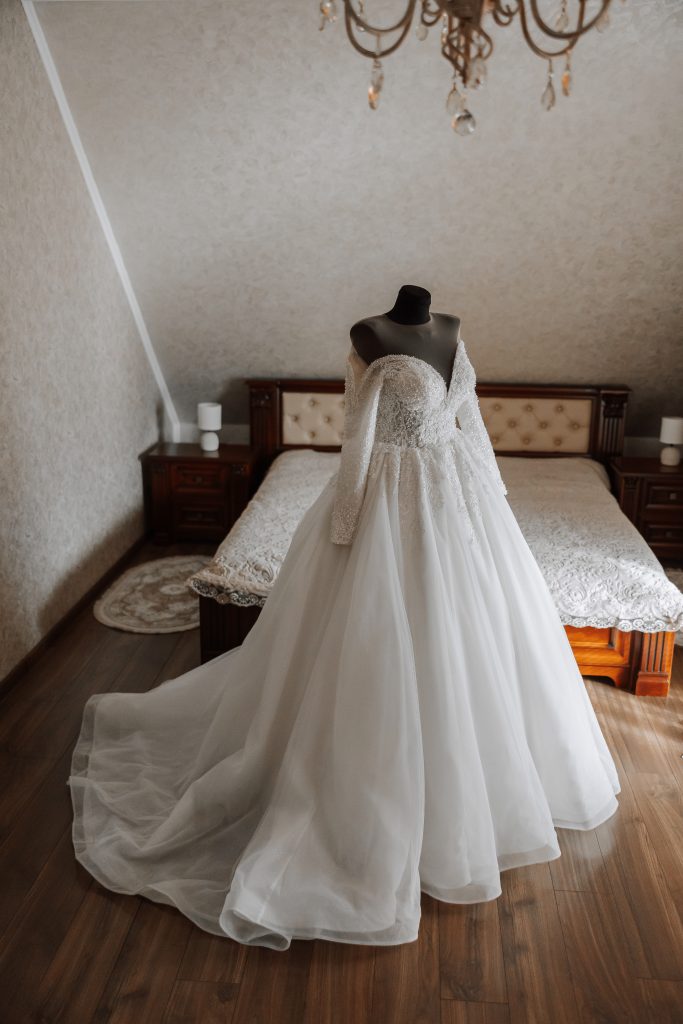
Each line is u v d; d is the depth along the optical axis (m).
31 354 3.21
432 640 2.09
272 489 4.00
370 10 2.86
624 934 2.06
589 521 3.64
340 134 3.39
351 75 3.12
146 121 3.40
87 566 3.89
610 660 3.18
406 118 3.30
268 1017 1.83
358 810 2.05
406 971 1.96
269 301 4.30
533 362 4.58
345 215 3.79
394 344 2.23
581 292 4.14
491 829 2.12
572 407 4.62
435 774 2.08
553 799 2.40
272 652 2.32
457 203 3.71
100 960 1.98
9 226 2.99
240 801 2.32
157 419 4.89
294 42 3.01
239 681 2.45
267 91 3.22
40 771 2.67
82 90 3.30
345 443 2.24
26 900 2.15
